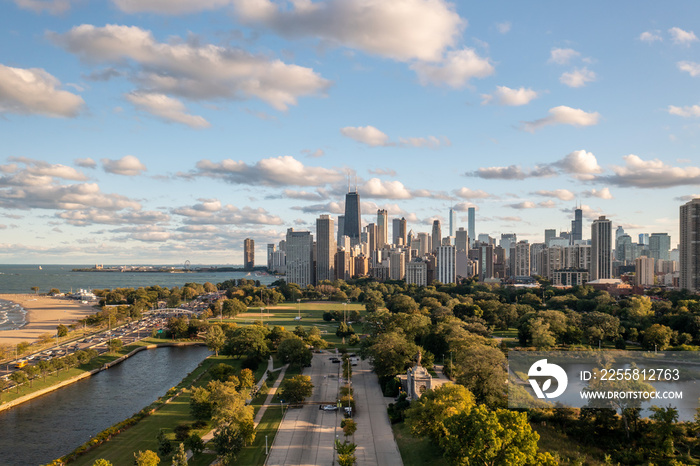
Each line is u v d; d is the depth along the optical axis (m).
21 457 140.50
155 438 144.50
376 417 159.12
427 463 118.88
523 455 91.00
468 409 122.69
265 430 147.50
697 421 126.31
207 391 160.50
